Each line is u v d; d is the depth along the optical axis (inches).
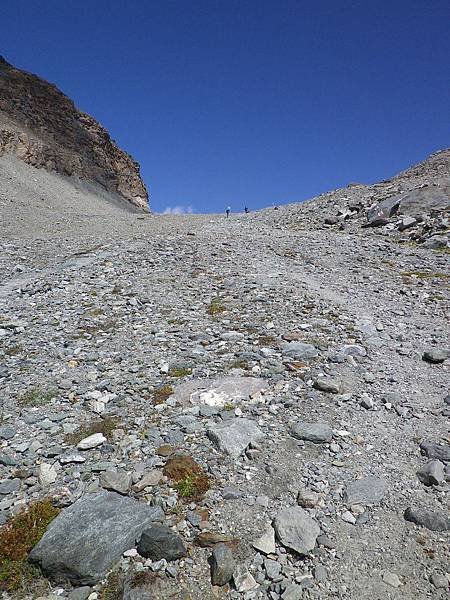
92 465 313.7
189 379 431.8
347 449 330.0
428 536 259.8
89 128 5034.5
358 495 286.4
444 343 516.1
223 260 912.3
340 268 869.2
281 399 390.3
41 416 378.6
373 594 228.4
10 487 294.8
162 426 358.3
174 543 245.0
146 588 227.9
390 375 438.9
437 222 1136.8
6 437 348.5
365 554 249.1
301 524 259.9
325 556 247.1
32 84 4571.9
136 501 277.6
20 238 1318.9
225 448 322.3
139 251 1000.9
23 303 691.4
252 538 257.0
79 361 485.1
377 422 363.6
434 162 1850.4
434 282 766.5
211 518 269.1
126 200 4901.6
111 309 649.0
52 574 236.7
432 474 298.5
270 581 234.2
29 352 513.7
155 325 582.6
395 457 324.5
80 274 836.0
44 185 3415.4
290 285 733.3
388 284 759.7
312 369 442.6
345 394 398.9
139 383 428.5
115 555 243.4
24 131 4042.8
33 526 261.7
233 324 577.3
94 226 1615.4
